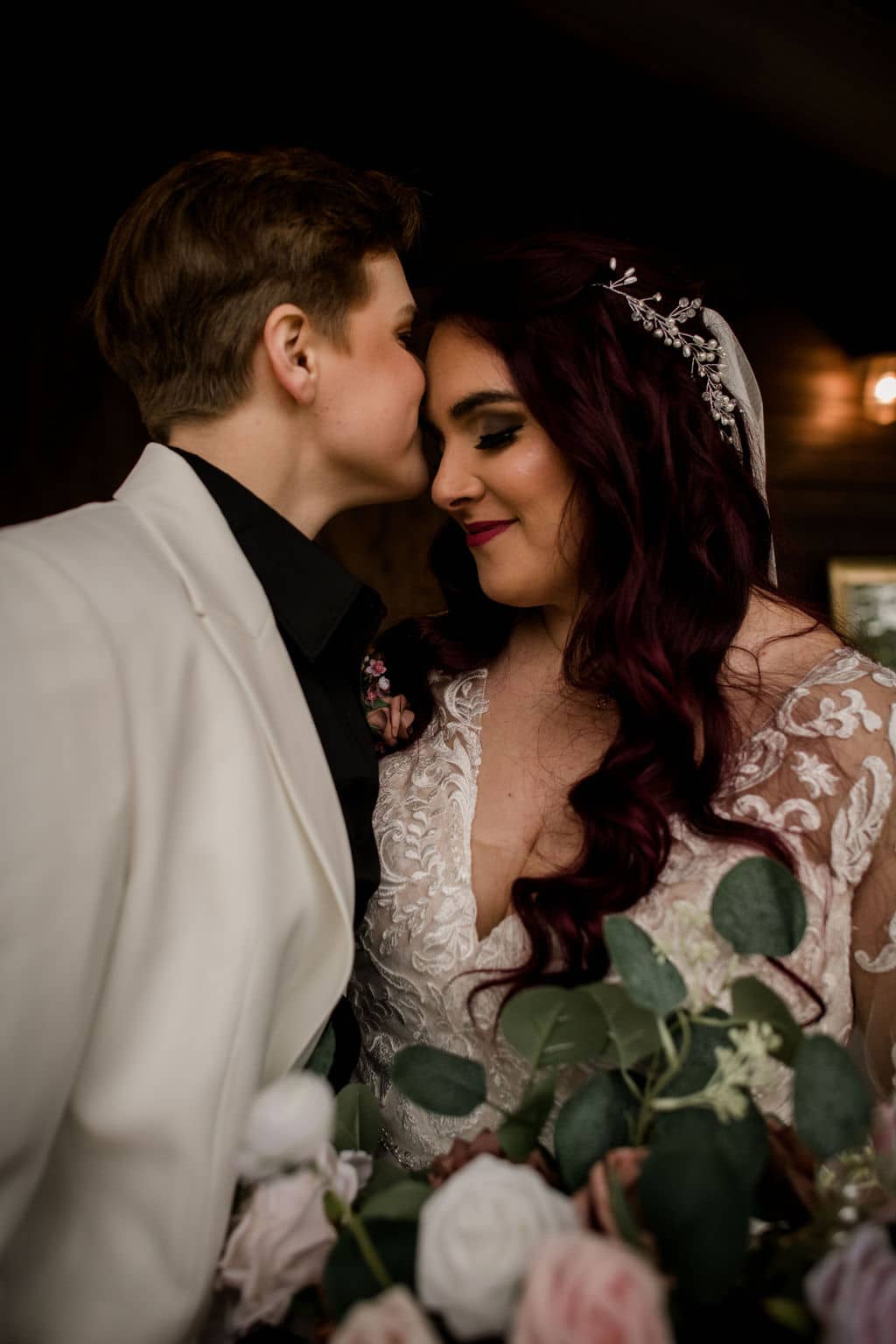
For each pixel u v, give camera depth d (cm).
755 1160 88
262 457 141
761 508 166
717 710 147
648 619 150
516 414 151
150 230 137
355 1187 98
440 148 391
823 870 137
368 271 142
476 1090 102
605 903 132
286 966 115
